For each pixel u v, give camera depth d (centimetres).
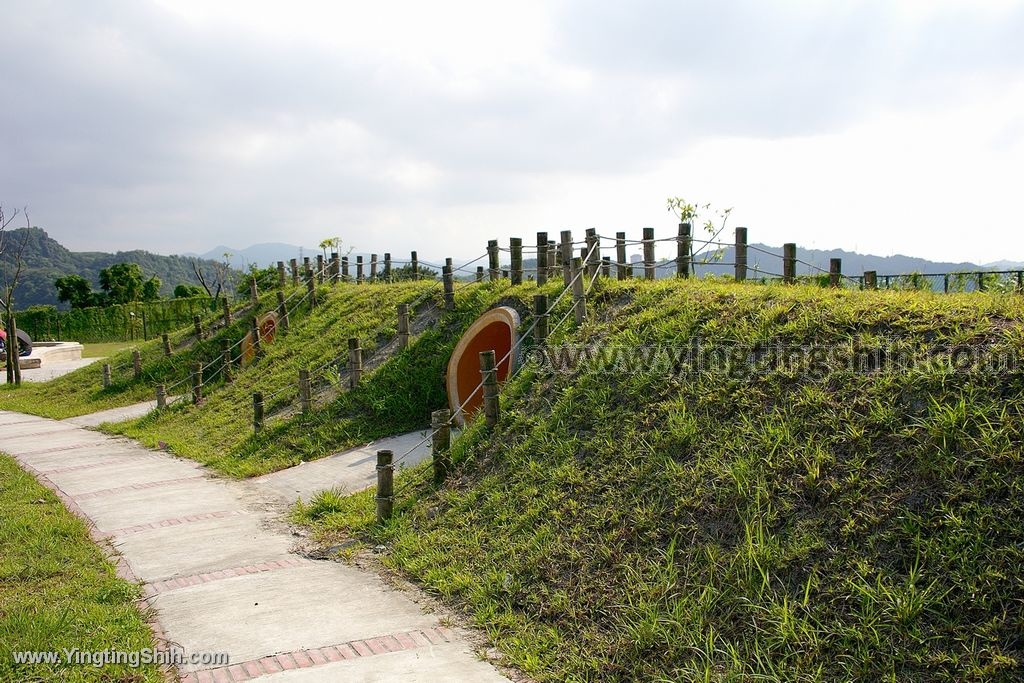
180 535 862
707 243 1166
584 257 1282
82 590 652
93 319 5694
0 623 564
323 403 1470
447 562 695
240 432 1487
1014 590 416
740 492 574
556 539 652
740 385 702
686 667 464
